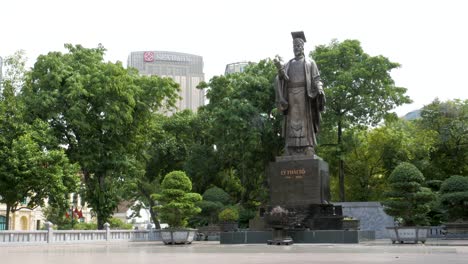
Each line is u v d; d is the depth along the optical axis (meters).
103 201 38.81
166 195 25.67
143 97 40.34
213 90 40.72
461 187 29.20
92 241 32.59
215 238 31.64
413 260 11.41
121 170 38.62
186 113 47.22
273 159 38.62
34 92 36.03
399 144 41.00
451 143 41.78
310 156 23.80
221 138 38.47
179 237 24.52
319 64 39.53
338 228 22.47
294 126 24.95
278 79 25.38
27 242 27.59
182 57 126.62
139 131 40.62
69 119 35.53
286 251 15.83
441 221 32.81
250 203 40.41
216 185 42.72
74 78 35.31
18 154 30.81
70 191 34.09
